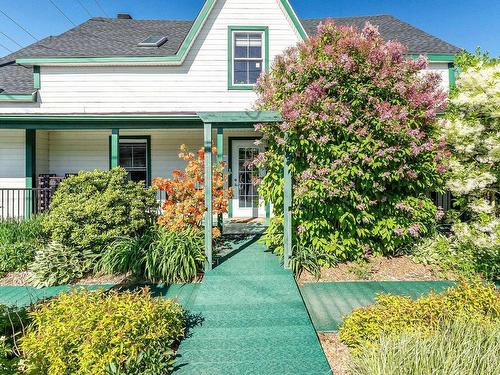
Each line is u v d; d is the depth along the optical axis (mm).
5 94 8828
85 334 2494
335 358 2941
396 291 4457
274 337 3203
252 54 9219
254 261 5391
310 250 5254
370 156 5000
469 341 2291
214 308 3805
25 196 8633
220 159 7984
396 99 5141
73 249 5227
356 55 5109
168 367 2660
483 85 5426
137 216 5645
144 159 10273
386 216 5504
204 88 9109
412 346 2305
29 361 2338
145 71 9109
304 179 5105
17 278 5117
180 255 4922
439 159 5352
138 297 3107
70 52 9234
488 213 5574
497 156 5336
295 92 5230
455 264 5082
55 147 10047
